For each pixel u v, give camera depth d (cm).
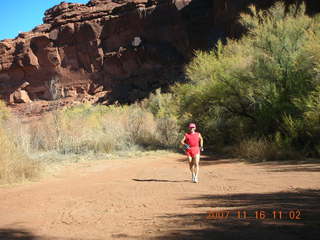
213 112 2081
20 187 973
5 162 1098
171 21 8012
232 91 1903
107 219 523
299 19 1755
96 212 589
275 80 1722
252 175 983
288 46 1700
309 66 1557
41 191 878
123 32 8919
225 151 1884
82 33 9362
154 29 8356
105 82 9131
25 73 10000
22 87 9875
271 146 1488
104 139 2045
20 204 712
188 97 2184
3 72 10125
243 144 1714
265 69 1734
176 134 2372
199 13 7369
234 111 1964
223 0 5644
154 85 7988
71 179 1133
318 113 1377
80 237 416
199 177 1046
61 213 596
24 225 510
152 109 3359
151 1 8675
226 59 2022
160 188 849
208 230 402
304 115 1482
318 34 1650
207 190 776
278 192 673
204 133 2200
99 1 10450
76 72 9481
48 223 519
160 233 405
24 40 9994
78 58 9525
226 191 740
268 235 361
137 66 8525
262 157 1432
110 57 8906
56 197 776
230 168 1238
